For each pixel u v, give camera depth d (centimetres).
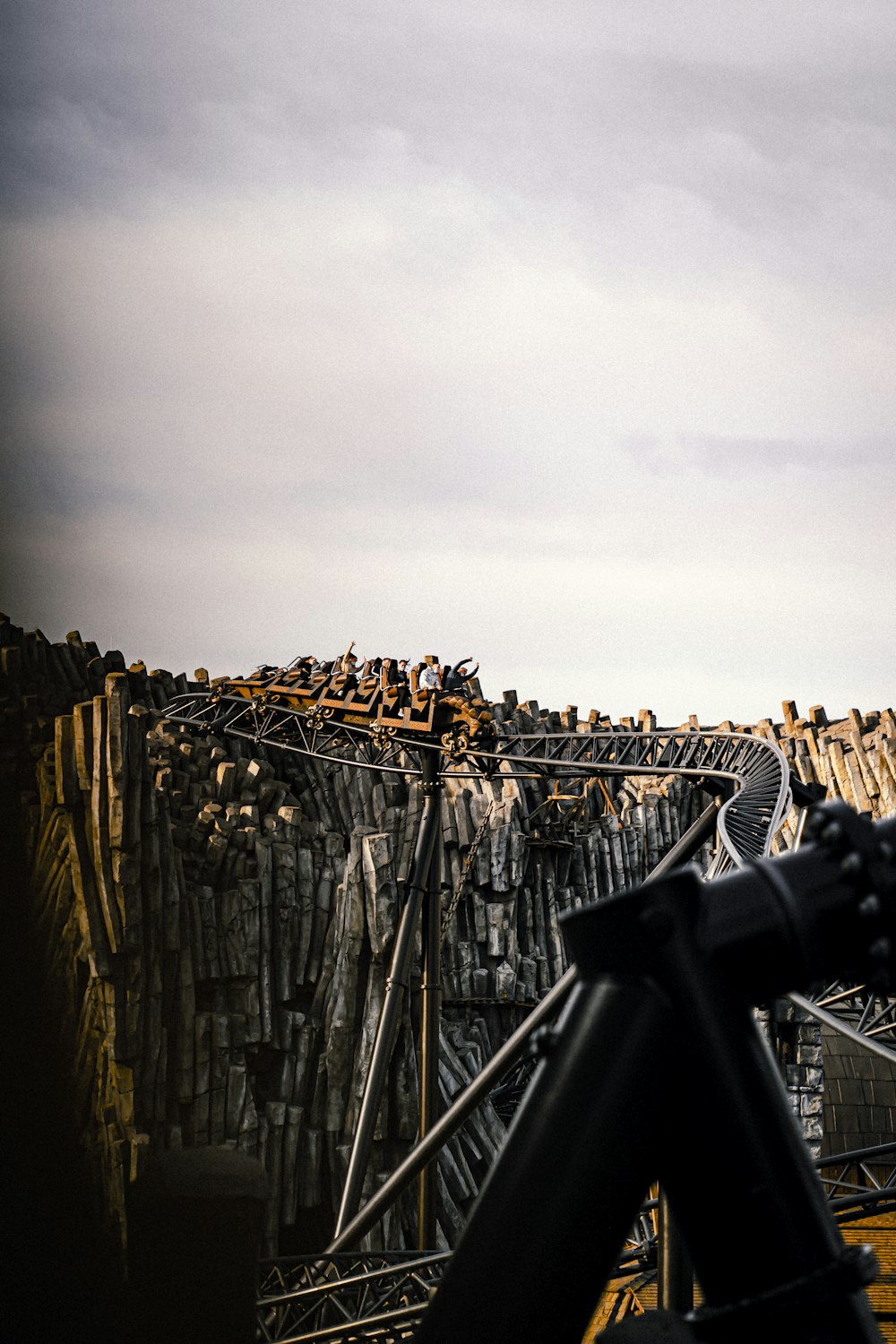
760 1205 255
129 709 2689
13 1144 178
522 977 3628
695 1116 259
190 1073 2781
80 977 2525
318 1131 3011
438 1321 252
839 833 274
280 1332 1634
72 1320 185
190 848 3053
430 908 2931
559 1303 251
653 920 261
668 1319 265
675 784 4222
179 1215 244
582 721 4259
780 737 4156
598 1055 260
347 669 3269
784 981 273
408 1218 3031
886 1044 1830
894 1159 3516
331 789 3634
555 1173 253
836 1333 249
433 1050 2838
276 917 3139
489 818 3691
